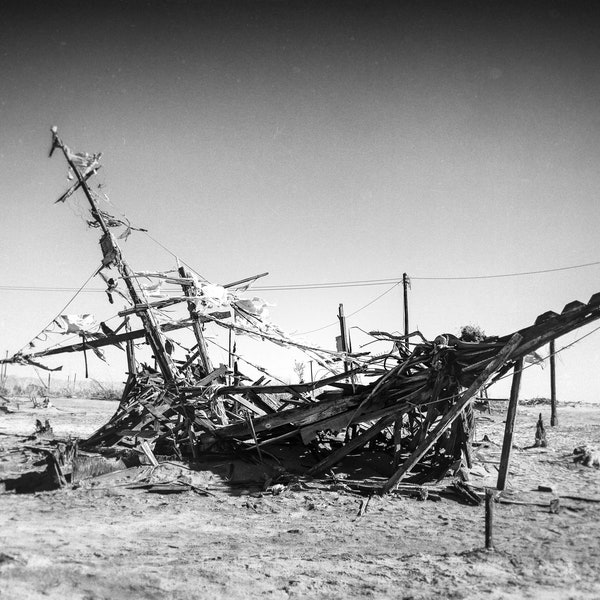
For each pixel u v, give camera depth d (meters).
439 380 18.31
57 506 14.71
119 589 8.17
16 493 16.45
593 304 16.25
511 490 16.95
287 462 20.23
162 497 16.25
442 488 17.08
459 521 13.73
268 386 20.95
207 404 21.44
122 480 17.88
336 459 19.23
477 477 18.36
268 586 8.62
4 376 66.94
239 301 24.34
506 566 9.73
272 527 13.10
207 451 20.91
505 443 17.05
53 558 9.67
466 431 18.67
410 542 11.73
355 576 9.14
